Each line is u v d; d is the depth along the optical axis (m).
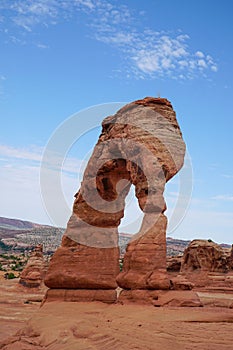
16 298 40.38
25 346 14.53
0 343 15.55
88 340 12.90
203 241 54.47
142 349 10.95
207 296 29.33
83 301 20.88
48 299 21.92
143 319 13.43
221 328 11.59
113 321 14.15
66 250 22.33
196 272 51.78
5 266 104.69
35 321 17.84
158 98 20.05
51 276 22.03
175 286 17.73
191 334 11.27
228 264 52.09
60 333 14.59
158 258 17.86
